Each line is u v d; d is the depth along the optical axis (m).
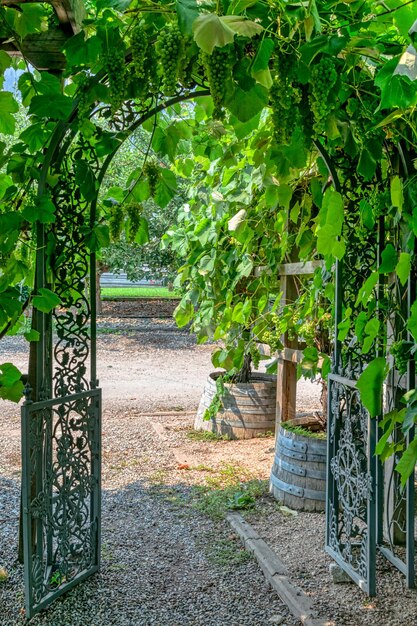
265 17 1.89
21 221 2.31
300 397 6.44
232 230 3.82
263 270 4.21
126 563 2.78
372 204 2.57
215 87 1.94
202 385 7.06
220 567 2.77
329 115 2.23
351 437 2.61
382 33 2.09
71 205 2.49
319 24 1.76
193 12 1.76
